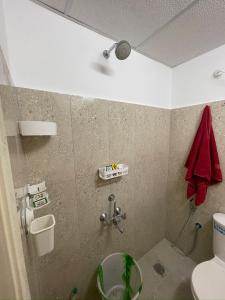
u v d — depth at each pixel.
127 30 1.03
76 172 1.00
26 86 0.79
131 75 1.25
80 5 0.82
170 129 1.64
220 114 1.25
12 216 0.27
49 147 0.87
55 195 0.93
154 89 1.44
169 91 1.58
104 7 0.84
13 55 0.75
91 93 1.03
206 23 0.98
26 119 0.79
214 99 1.28
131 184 1.37
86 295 1.20
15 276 0.27
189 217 1.58
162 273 1.48
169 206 1.76
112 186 1.22
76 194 1.02
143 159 1.43
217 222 1.22
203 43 1.18
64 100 0.91
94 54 1.03
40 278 0.93
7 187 0.25
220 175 1.26
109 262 1.27
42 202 0.82
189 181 1.39
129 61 1.22
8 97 0.51
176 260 1.61
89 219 1.11
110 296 1.26
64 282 1.05
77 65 0.96
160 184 1.66
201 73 1.34
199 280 1.01
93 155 1.07
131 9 0.86
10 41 0.74
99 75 1.06
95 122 1.06
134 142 1.33
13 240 0.26
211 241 1.42
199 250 1.53
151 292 1.32
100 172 1.09
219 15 0.91
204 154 1.29
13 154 0.46
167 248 1.75
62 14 0.88
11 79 0.70
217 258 1.20
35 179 0.84
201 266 1.12
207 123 1.29
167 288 1.35
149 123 1.43
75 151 0.98
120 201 1.30
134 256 1.55
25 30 0.78
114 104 1.15
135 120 1.31
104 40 1.07
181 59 1.41
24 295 0.30
